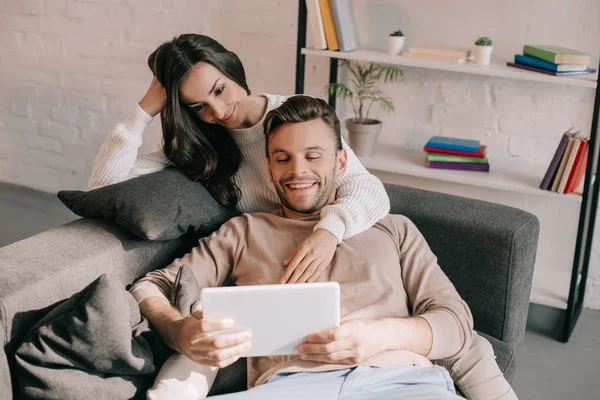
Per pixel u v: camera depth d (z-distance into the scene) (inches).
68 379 49.9
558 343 95.0
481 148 102.3
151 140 129.4
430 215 71.7
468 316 60.2
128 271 62.9
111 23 124.8
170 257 68.5
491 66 95.2
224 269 65.2
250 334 51.9
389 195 75.4
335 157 64.7
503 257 68.3
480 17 101.6
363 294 60.5
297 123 62.3
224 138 73.9
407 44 107.0
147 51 123.9
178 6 119.4
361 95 105.3
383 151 108.3
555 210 104.9
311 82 114.6
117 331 50.3
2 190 139.4
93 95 130.2
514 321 70.2
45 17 129.2
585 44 96.5
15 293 50.6
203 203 69.7
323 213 65.0
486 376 58.2
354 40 104.4
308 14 101.3
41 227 123.1
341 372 54.9
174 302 59.1
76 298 50.8
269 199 74.2
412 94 109.2
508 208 72.9
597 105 86.6
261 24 114.6
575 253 91.7
